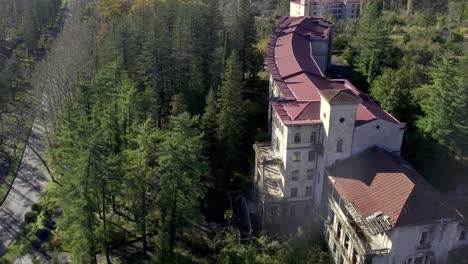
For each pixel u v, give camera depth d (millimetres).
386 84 79375
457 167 69562
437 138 67688
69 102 75438
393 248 48812
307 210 66500
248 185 74500
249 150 80375
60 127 77188
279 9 161500
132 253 62094
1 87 105125
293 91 70812
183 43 91125
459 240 50938
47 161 86688
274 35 100500
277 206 64812
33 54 136125
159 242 57812
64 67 92625
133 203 58781
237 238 60094
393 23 128250
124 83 75375
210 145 73250
